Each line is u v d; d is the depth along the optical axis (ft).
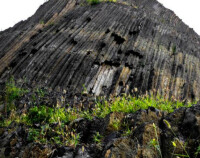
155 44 57.52
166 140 9.93
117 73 45.52
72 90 41.42
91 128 13.76
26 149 12.42
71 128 14.12
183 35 70.38
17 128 16.29
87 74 45.09
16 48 59.67
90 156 10.21
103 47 51.16
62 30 61.16
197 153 8.44
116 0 80.33
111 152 9.39
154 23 66.74
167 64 51.70
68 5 78.23
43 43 57.31
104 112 16.99
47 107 26.89
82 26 61.21
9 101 34.88
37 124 16.84
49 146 12.00
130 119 12.71
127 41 55.98
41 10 83.35
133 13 68.64
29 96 36.88
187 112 10.85
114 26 59.72
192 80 50.62
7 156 13.03
